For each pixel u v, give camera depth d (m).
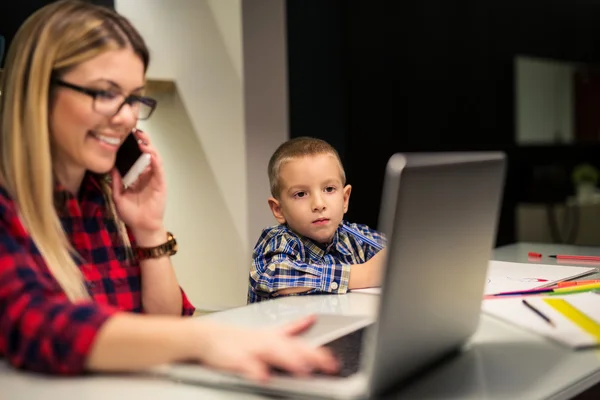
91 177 1.30
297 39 2.68
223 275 2.57
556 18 4.96
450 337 0.93
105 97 1.10
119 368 0.87
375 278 1.40
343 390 0.77
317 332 1.00
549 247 1.94
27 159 1.06
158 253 1.34
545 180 4.78
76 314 0.89
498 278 1.44
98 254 1.29
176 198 2.66
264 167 2.53
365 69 3.08
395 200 0.73
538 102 4.90
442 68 3.86
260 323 1.13
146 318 0.89
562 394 0.84
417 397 0.82
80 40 1.08
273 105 2.56
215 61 2.50
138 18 2.66
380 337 0.76
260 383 0.81
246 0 2.43
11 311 0.91
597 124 5.41
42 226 1.06
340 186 1.58
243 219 2.49
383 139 3.31
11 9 2.45
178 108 2.61
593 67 5.33
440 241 0.83
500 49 4.46
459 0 3.98
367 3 3.10
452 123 3.99
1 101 1.10
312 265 1.42
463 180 0.85
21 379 0.88
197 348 0.84
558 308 1.17
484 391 0.84
